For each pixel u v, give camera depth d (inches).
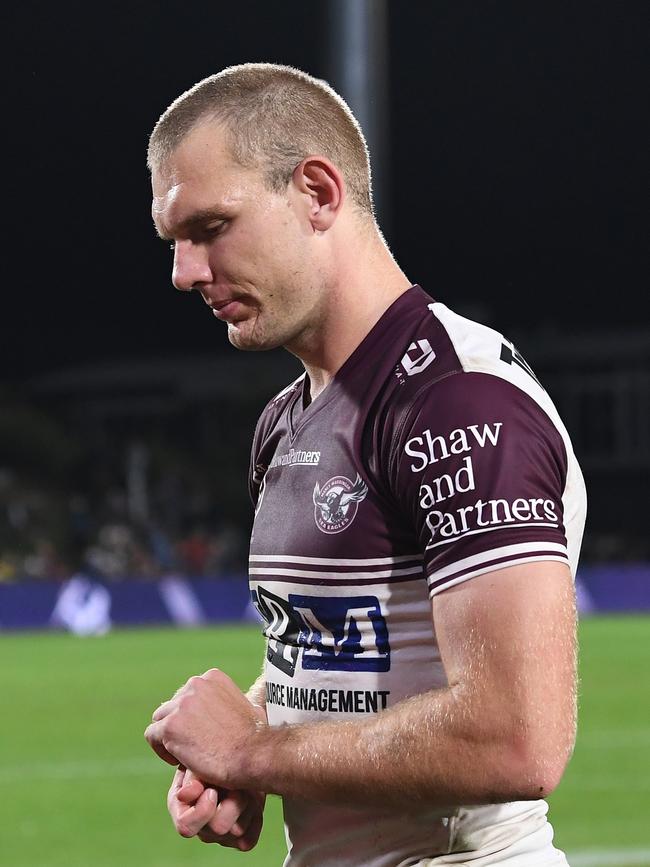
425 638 91.1
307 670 96.1
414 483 87.8
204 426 2427.4
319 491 94.4
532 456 86.4
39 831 332.5
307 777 90.0
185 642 944.9
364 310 96.4
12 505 1593.3
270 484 100.8
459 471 85.7
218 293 94.3
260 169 92.7
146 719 545.0
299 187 94.1
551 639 82.8
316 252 94.7
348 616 93.0
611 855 295.4
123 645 922.7
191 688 99.2
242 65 97.0
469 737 82.6
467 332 92.3
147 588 1159.6
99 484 1792.6
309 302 95.3
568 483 91.6
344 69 586.2
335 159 95.1
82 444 1889.8
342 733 89.6
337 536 93.0
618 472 2345.0
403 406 90.2
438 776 83.9
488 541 84.1
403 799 86.3
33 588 1111.6
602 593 1288.1
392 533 91.4
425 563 88.3
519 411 87.4
